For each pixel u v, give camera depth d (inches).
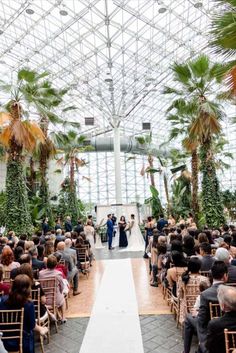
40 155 555.2
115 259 422.3
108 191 1453.0
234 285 144.6
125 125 1259.8
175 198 689.0
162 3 665.0
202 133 394.3
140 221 754.2
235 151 1264.8
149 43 790.5
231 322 90.7
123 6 658.8
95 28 721.6
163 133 1358.3
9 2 665.0
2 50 798.5
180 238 246.5
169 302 205.8
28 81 450.3
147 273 317.4
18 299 117.3
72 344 153.4
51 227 566.9
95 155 1489.9
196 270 155.6
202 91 405.1
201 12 695.1
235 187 1252.5
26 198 442.3
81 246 320.2
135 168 1478.8
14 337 113.9
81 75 899.4
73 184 760.3
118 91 930.7
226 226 347.9
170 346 146.3
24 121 414.6
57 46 790.5
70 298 237.8
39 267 201.6
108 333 164.2
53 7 664.4
